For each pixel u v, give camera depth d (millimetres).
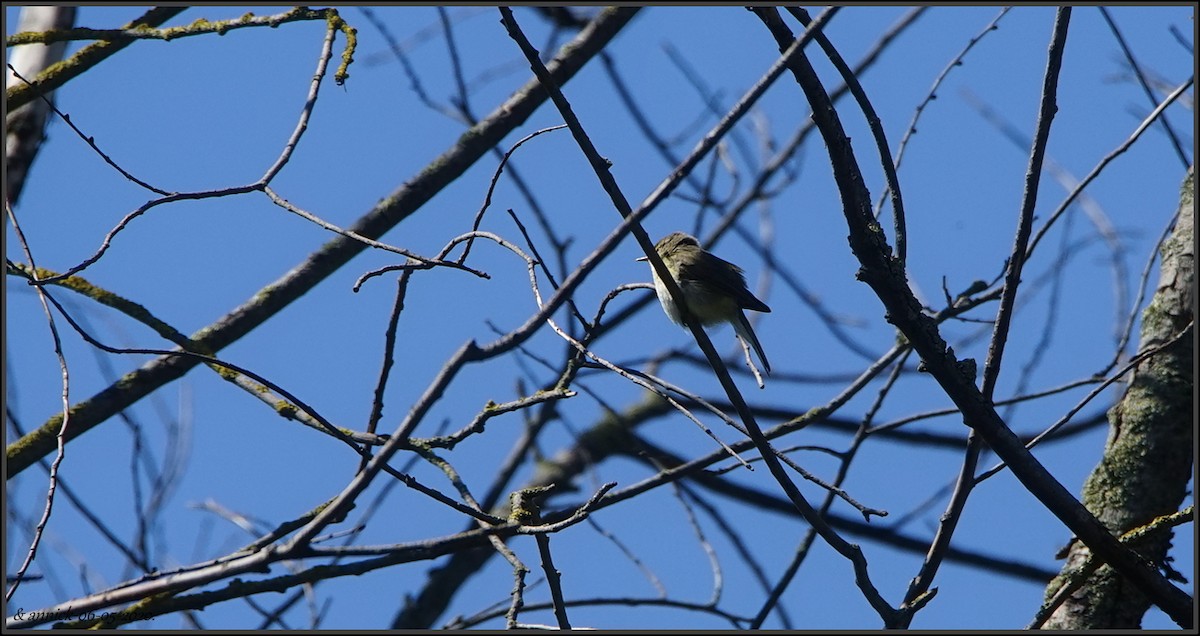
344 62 9914
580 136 8375
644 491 11086
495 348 6895
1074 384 11523
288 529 9383
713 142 7320
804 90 8617
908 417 11555
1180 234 11148
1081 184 10445
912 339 9039
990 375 9172
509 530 8422
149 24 13320
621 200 8453
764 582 14289
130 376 12062
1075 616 10281
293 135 9117
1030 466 9109
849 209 8789
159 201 8578
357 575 9469
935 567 9430
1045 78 9102
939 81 11648
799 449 11477
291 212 8594
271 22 11391
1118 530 10422
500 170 8852
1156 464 10500
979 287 11555
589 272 7254
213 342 12422
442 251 8570
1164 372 10711
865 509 8070
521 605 8383
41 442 11555
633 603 12281
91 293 12133
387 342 9820
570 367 9633
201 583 6848
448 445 9594
